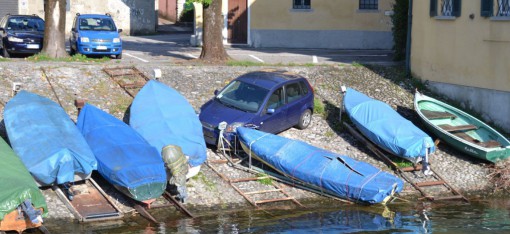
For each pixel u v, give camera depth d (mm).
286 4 32812
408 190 16703
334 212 15141
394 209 15547
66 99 18625
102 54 24984
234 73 22172
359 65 24266
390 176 15883
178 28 44781
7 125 15305
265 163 16656
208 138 17297
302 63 24938
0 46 25453
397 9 25922
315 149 16766
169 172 15016
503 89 20359
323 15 32719
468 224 14641
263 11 32906
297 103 18734
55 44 23641
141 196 14219
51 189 14586
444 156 18609
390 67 24484
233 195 15555
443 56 22344
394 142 17438
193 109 17484
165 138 16047
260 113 17609
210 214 14555
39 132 14969
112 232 13188
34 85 19188
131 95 19406
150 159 14789
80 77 20234
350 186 15516
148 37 38344
